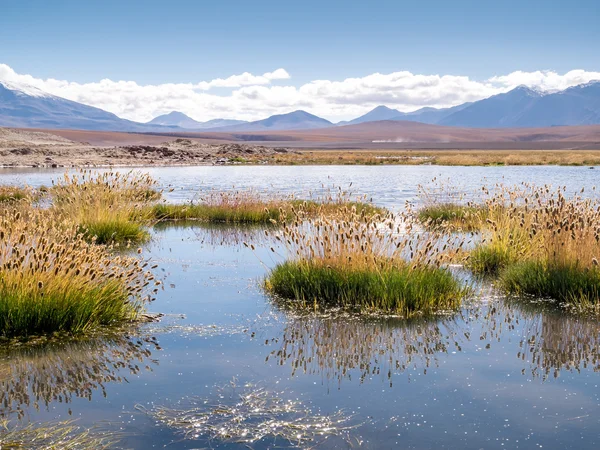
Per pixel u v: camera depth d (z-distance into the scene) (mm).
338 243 9297
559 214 9742
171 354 6172
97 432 4379
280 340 6684
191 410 4789
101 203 14297
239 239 14359
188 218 18578
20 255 6961
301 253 9273
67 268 7117
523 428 4508
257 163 56812
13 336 6617
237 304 8273
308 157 68125
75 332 6816
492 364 5934
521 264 9719
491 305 8281
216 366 5824
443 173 41844
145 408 4820
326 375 5602
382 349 6398
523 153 90062
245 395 5098
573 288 8555
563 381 5469
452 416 4707
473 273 10500
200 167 49562
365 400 5020
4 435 4316
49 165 45094
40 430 4406
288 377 5539
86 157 54062
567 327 7254
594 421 4617
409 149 139375
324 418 4660
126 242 13453
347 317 7660
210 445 4199
